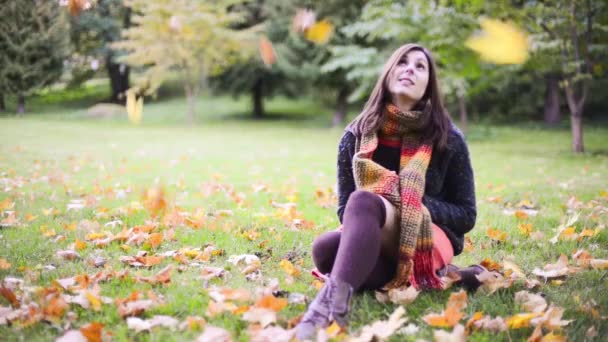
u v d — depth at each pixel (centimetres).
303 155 982
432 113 231
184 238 335
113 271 257
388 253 225
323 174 695
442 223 231
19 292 229
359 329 196
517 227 378
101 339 185
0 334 191
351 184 244
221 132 1694
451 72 1148
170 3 1770
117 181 608
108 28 2512
